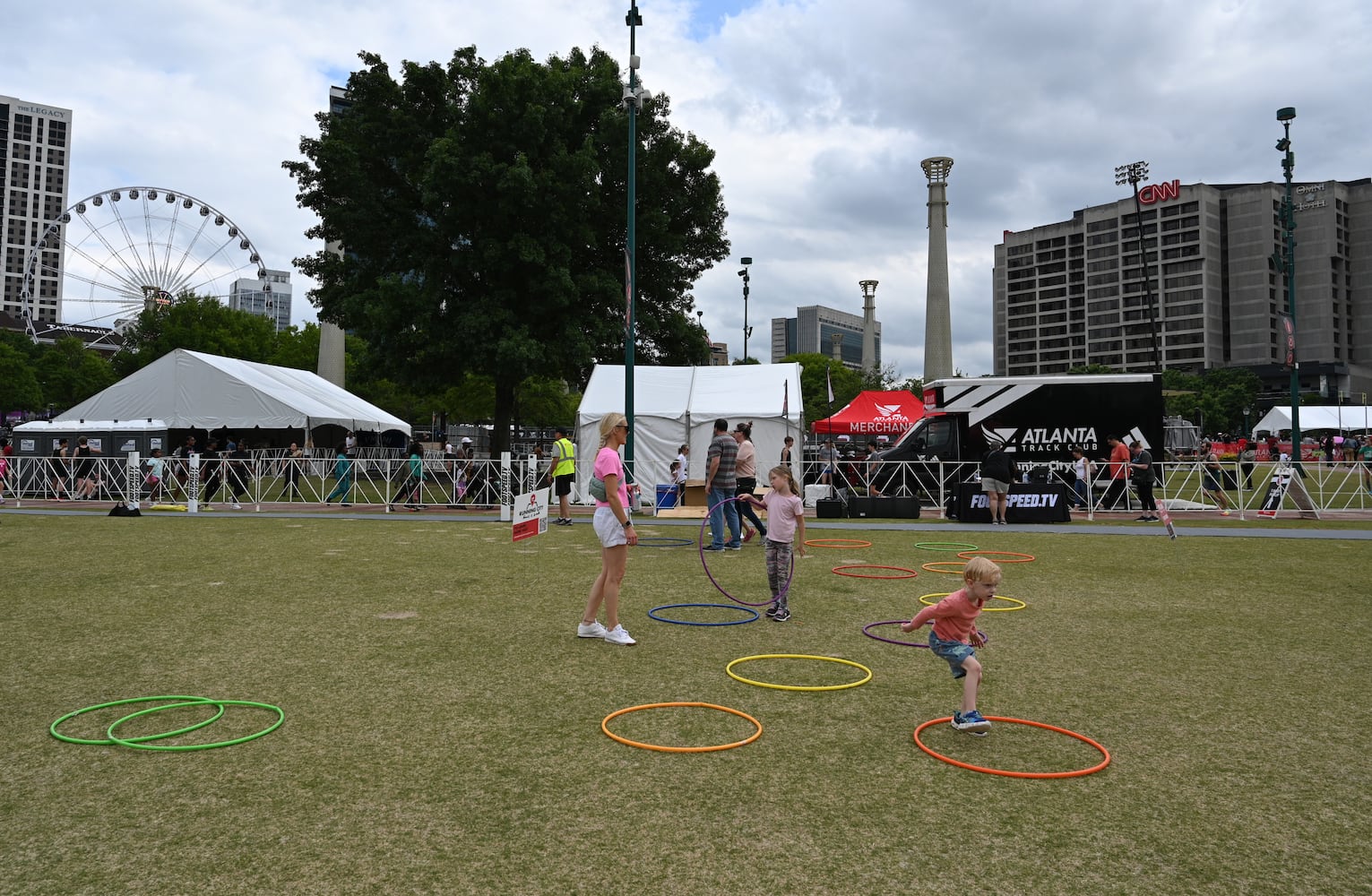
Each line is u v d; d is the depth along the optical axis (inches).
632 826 133.7
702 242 1173.7
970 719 177.8
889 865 121.6
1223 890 115.3
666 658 243.6
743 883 116.2
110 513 740.0
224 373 1044.5
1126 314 5457.7
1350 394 4923.7
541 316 1031.6
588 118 1080.8
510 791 147.3
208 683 215.2
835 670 230.7
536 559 450.3
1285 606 322.3
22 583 365.4
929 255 2815.0
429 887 114.7
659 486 773.9
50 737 175.2
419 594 342.6
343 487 900.6
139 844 127.0
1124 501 796.6
